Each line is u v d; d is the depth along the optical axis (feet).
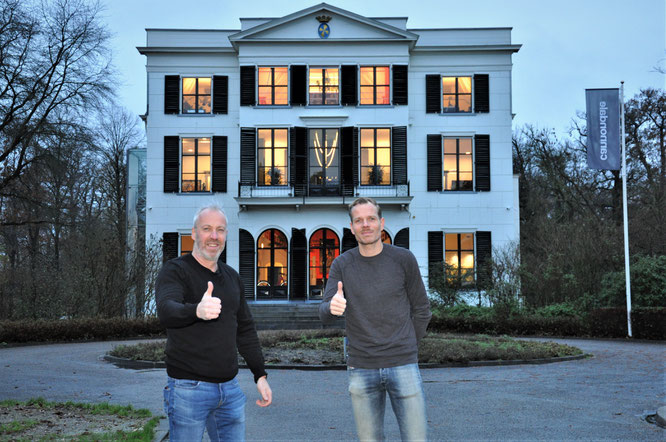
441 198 84.38
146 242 81.76
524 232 113.80
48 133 75.77
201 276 11.12
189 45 86.12
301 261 80.89
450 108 86.17
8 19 72.18
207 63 85.76
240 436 11.27
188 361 10.61
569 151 114.42
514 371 35.73
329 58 84.38
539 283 71.92
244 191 82.12
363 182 83.51
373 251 12.39
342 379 33.37
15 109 73.97
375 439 12.05
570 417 23.11
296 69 83.82
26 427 20.48
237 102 85.66
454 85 86.48
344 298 12.33
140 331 62.90
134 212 90.48
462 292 77.82
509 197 84.33
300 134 82.79
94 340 60.70
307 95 83.82
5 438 18.80
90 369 38.27
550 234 81.51
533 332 59.67
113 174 131.44
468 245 84.48
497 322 60.34
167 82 85.20
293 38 83.56
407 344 12.09
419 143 85.35
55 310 71.92
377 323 12.07
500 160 84.89
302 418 23.50
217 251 11.19
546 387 29.81
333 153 84.07
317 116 82.79
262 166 83.41
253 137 82.94
